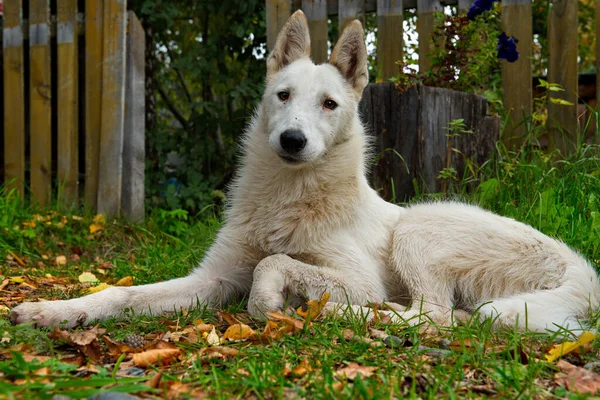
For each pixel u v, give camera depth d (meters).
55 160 2.71
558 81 2.17
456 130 2.09
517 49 2.16
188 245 2.15
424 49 2.22
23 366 1.13
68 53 2.53
